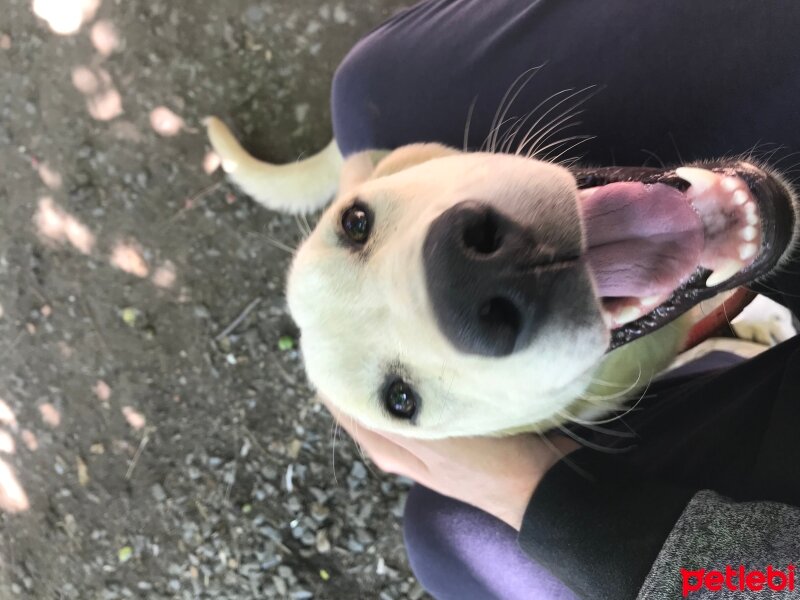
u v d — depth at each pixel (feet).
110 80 1.80
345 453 1.75
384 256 0.76
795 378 0.74
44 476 1.98
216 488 1.83
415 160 1.01
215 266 1.78
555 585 1.03
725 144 0.93
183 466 1.86
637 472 0.82
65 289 1.90
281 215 1.72
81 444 1.94
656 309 0.71
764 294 1.00
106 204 1.82
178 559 1.85
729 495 0.71
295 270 0.93
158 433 1.87
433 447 1.04
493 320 0.58
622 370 0.93
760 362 0.90
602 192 0.65
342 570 1.73
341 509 1.74
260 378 1.79
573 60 1.05
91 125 1.82
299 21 1.69
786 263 0.85
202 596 1.83
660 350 0.98
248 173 1.63
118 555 1.90
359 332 0.81
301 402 1.77
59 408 1.94
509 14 1.15
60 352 1.92
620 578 0.70
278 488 1.78
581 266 0.60
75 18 1.81
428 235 0.61
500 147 1.11
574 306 0.60
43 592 2.00
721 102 0.91
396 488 1.71
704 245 0.67
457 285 0.57
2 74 1.88
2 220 1.92
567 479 0.83
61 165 1.84
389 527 1.71
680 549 0.65
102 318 1.87
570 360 0.62
